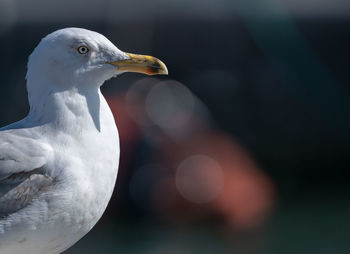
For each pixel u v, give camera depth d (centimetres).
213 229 1498
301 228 1493
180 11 1995
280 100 1889
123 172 1531
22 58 1939
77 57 639
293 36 1912
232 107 1883
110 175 636
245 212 1531
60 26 1950
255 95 1897
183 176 1521
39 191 604
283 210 1634
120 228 1500
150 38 1948
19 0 2122
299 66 1903
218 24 1942
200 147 1588
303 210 1628
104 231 1492
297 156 1864
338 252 1325
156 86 1797
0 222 598
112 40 1947
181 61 1933
